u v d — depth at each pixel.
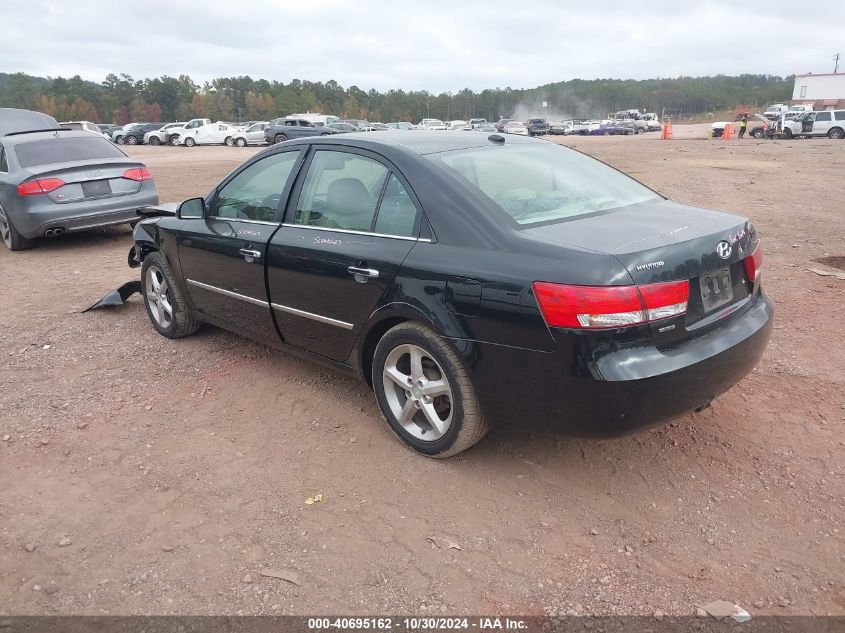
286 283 4.00
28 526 3.11
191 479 3.45
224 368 4.82
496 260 2.98
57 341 5.48
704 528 2.99
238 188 4.52
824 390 4.19
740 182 14.88
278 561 2.85
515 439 3.73
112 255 8.96
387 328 3.61
